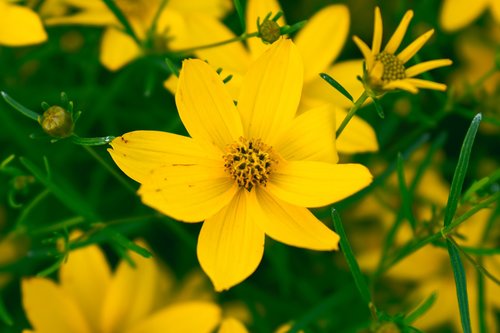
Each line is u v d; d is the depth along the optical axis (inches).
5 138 10.9
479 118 7.5
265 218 7.3
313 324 10.2
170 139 7.4
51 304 8.9
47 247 10.4
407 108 10.4
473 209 7.6
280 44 7.5
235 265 7.2
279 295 10.8
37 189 10.8
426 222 8.4
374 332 7.9
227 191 7.5
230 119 7.6
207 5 9.8
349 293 9.3
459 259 7.7
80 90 10.7
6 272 10.1
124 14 9.6
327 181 7.3
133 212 10.7
